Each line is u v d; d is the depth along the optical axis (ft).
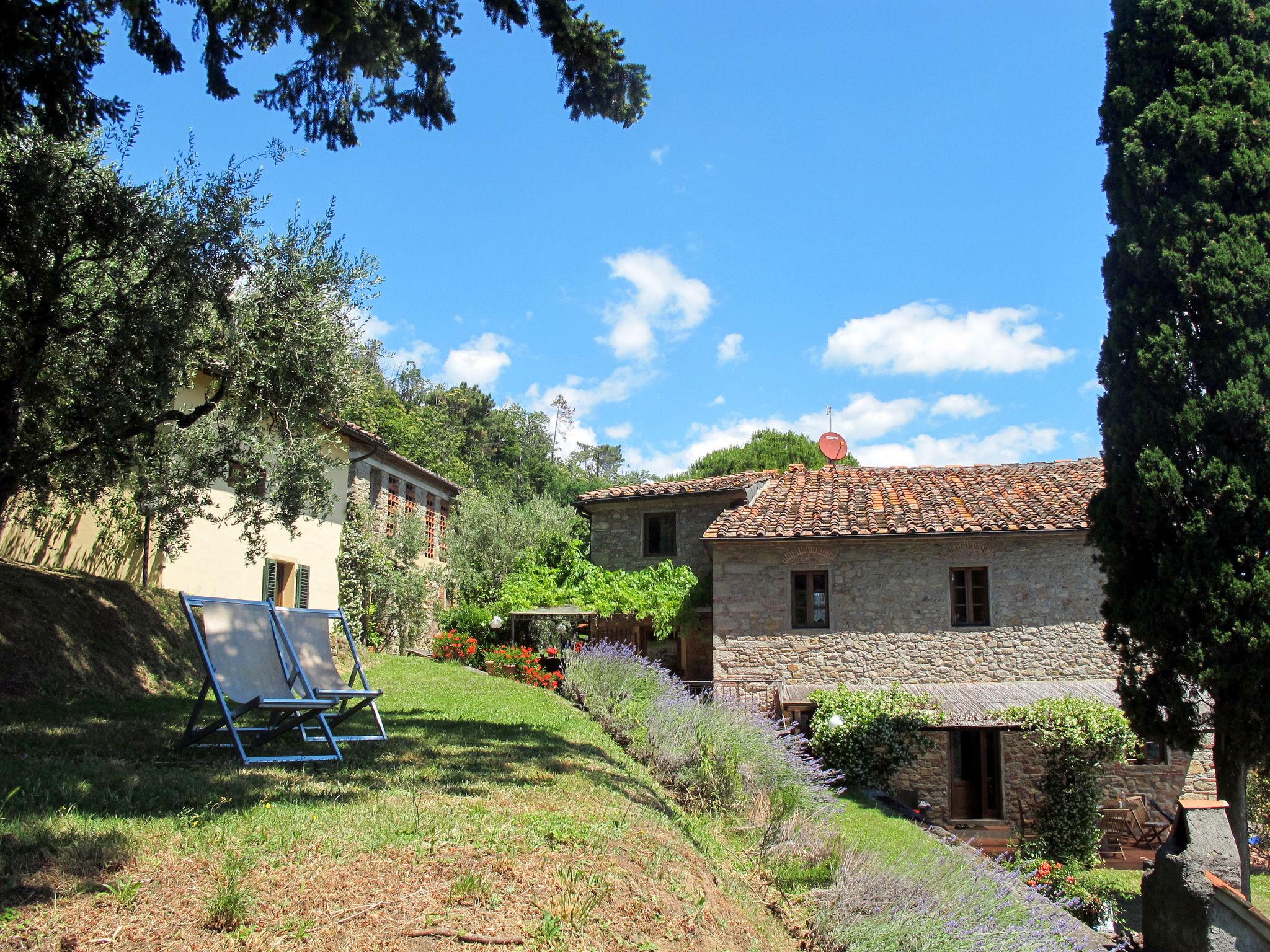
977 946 20.45
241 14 28.02
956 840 32.22
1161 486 34.63
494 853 16.74
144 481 37.83
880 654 58.95
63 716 28.73
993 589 58.75
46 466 33.27
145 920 12.53
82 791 18.06
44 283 29.76
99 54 27.37
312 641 28.12
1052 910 24.20
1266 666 32.60
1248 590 32.71
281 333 34.17
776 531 60.49
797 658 59.67
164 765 22.24
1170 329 35.58
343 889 14.39
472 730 33.04
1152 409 35.73
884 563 60.23
